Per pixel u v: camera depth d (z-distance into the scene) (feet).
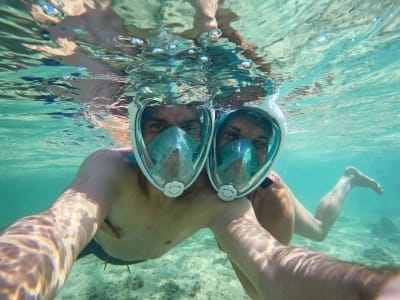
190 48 3.32
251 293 2.10
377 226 15.33
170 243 2.31
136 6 2.48
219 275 6.84
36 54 3.56
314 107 8.80
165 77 4.06
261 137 2.23
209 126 2.04
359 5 3.18
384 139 19.07
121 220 2.07
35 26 2.86
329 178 83.20
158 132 2.05
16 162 18.33
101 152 1.98
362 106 9.71
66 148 13.30
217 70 3.90
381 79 6.88
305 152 23.31
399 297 0.64
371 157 31.78
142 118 2.05
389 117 12.10
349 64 5.38
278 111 2.21
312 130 13.52
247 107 2.19
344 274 0.87
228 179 1.96
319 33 3.67
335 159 32.09
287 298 1.04
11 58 3.69
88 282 6.92
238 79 4.21
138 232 2.19
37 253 1.01
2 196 65.87
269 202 2.21
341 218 18.80
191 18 2.70
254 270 1.31
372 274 0.78
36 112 6.89
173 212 2.09
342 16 3.34
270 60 4.06
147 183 2.00
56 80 4.53
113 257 3.09
